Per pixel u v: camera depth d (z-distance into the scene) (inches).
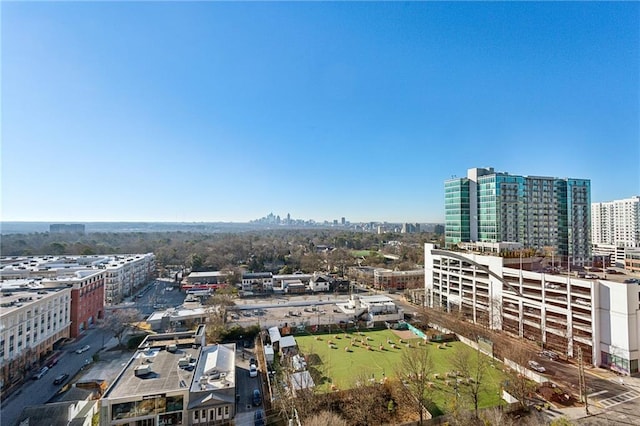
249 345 3243.1
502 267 3326.8
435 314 3880.4
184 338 2694.4
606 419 1843.0
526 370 2402.8
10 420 2037.4
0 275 4330.7
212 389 1948.8
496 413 1788.9
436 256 4343.0
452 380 2367.1
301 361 2554.1
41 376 2603.3
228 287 5526.6
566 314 2726.4
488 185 5009.8
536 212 5098.4
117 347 3233.3
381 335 3489.2
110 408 1776.6
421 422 1823.3
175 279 6496.1
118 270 5014.8
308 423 1727.4
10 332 2544.3
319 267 7514.8
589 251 5369.1
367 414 1918.1
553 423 1624.0
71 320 3548.2
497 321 3326.8
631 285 2393.0
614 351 2428.6
